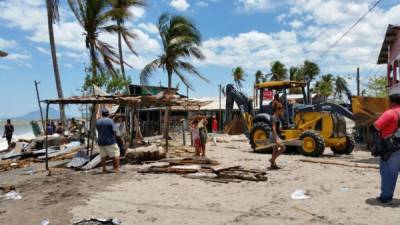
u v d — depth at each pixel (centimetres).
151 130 3325
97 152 1489
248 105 1823
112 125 1138
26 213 716
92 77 2517
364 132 2028
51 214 699
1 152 2155
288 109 1709
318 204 715
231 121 1942
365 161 1318
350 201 729
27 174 1253
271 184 911
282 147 1127
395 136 684
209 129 4041
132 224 630
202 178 999
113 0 2695
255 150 1658
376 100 1634
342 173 1051
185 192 846
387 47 2033
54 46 2438
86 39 2591
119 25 2742
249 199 770
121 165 1290
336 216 635
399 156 686
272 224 608
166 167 1151
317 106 1562
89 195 836
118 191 869
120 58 2938
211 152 1717
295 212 669
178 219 650
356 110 1603
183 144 2139
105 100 1370
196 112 3291
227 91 1936
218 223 622
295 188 862
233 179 971
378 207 677
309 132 1488
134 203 759
